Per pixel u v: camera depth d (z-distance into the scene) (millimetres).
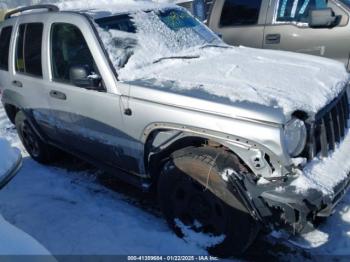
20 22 4633
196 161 2920
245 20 6137
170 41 3951
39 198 4246
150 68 3562
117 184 4402
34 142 5074
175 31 4098
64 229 3658
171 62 3678
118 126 3443
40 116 4500
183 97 2969
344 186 2877
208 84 3109
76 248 3381
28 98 4562
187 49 3984
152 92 3133
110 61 3479
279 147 2586
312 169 2783
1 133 6543
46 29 4113
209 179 2881
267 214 2727
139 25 3889
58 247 3414
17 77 4684
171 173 3129
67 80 3904
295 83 3125
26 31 4504
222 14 6383
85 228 3639
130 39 3723
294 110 2684
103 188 4344
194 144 3135
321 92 3053
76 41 3748
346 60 5414
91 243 3422
